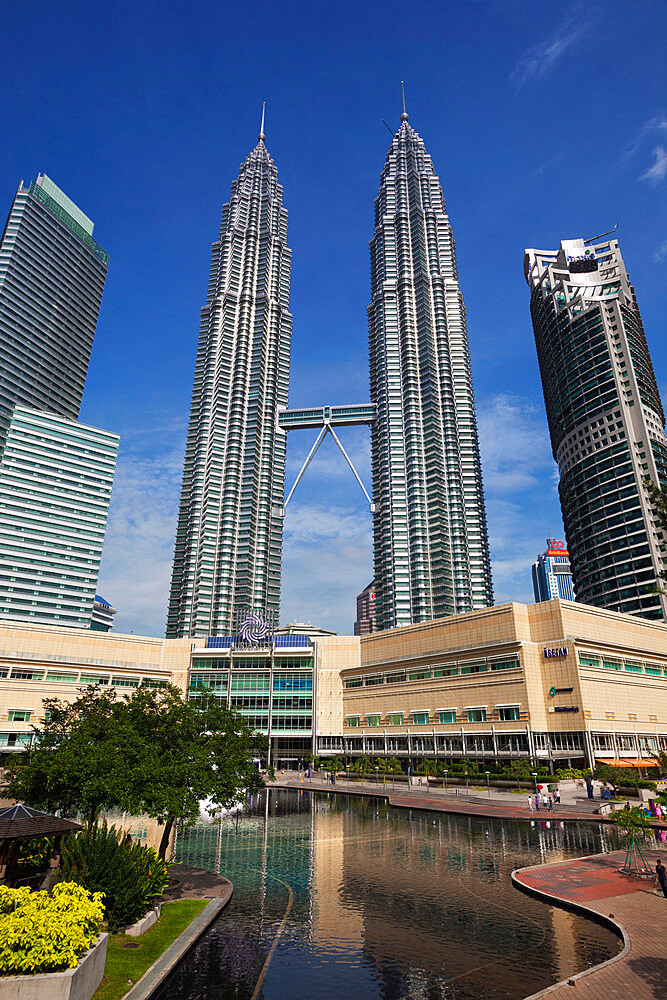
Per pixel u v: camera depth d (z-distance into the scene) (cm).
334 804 6250
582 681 7525
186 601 17962
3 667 9831
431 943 1925
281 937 1986
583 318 17525
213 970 1705
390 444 19425
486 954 1825
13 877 2150
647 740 8319
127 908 1888
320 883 2730
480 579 17738
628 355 16388
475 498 18712
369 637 11462
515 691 7931
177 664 12144
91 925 1506
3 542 19125
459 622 9269
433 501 18212
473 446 19462
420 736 9319
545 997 1434
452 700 8919
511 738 7812
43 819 2070
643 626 9538
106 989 1466
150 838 3372
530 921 2131
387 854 3434
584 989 1473
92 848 1983
